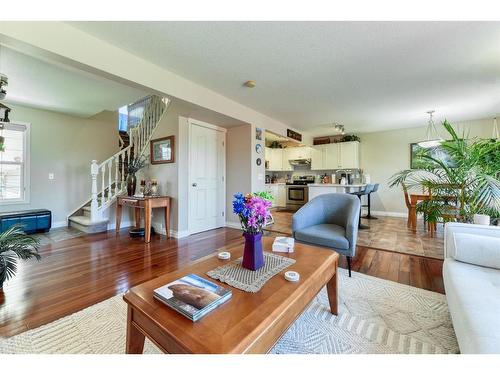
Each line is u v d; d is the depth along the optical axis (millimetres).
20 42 1686
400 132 5812
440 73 2754
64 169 4582
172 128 3844
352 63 2508
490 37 2041
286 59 2420
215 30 1946
